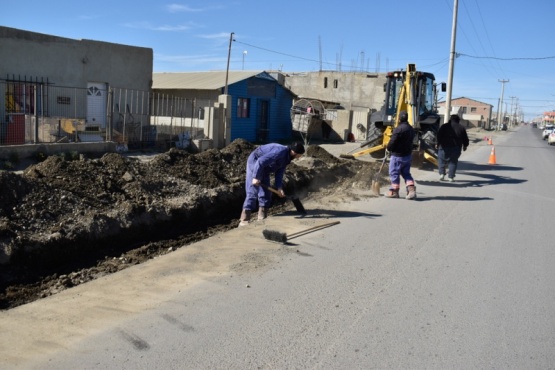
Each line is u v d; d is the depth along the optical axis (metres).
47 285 5.32
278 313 4.40
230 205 9.05
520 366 3.63
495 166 18.81
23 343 3.73
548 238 7.41
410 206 9.52
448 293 5.03
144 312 4.34
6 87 14.78
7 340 3.77
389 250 6.47
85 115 17.16
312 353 3.72
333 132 28.92
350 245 6.63
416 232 7.47
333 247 6.50
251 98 24.50
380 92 42.62
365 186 11.85
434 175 14.62
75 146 12.96
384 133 15.57
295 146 7.62
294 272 5.49
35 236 5.84
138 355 3.59
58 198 6.74
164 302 4.56
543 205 10.20
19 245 5.54
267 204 7.93
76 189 7.21
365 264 5.86
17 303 4.82
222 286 5.00
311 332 4.06
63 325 4.05
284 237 6.51
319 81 44.72
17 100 15.12
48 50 15.86
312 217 8.19
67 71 16.48
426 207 9.46
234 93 23.03
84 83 17.08
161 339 3.84
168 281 5.11
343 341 3.93
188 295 4.75
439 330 4.18
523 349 3.89
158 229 7.33
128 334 3.91
